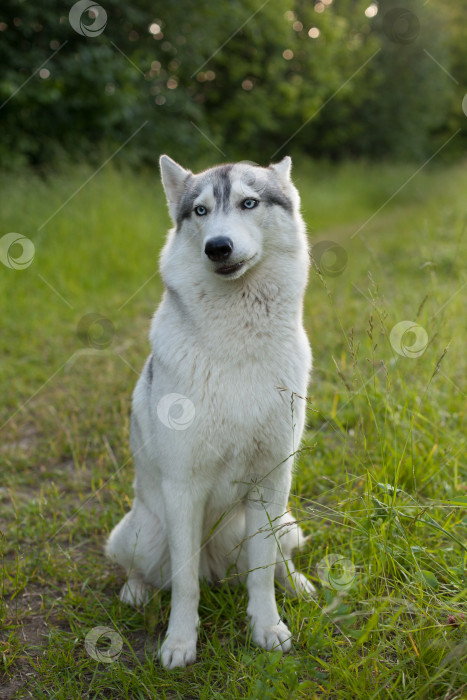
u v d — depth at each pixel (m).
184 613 2.63
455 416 3.93
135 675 2.36
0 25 10.40
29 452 4.41
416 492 3.00
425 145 23.80
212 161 14.30
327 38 17.91
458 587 2.41
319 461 3.87
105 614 2.81
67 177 9.98
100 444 4.46
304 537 3.14
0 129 10.76
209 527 2.92
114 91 11.47
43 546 3.36
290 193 2.96
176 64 13.35
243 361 2.59
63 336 6.49
